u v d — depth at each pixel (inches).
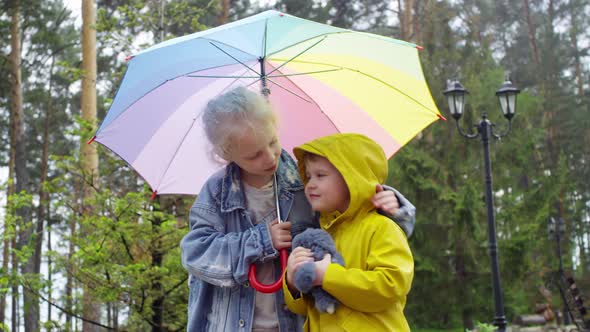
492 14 1146.7
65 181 312.3
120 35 341.7
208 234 95.1
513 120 633.0
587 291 802.2
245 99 87.8
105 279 282.8
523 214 633.0
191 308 98.1
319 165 88.5
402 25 792.9
